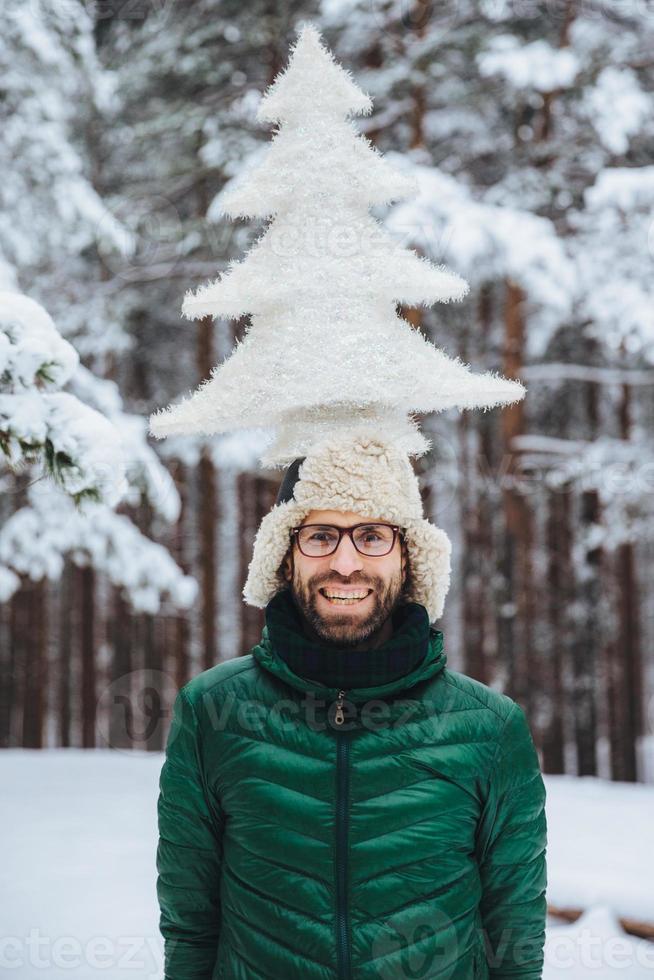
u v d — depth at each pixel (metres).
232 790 1.91
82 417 3.15
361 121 10.36
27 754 10.95
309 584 1.97
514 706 2.01
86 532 7.81
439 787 1.88
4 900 4.80
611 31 10.81
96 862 5.66
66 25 8.23
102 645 15.64
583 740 13.01
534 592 12.80
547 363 12.95
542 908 1.99
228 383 2.12
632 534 11.18
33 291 10.22
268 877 1.85
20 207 8.19
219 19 11.07
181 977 2.00
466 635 13.72
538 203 10.26
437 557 2.09
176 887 1.99
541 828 1.99
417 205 8.42
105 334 11.19
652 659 16.64
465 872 1.89
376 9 10.13
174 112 11.17
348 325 2.07
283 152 2.21
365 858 1.83
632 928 4.29
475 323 12.70
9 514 10.27
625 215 9.62
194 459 10.93
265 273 2.13
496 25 10.80
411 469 2.08
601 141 10.45
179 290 11.77
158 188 11.37
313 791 1.86
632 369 12.24
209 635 13.02
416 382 2.06
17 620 14.68
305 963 1.81
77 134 11.59
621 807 7.21
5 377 3.09
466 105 11.21
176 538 13.95
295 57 2.26
